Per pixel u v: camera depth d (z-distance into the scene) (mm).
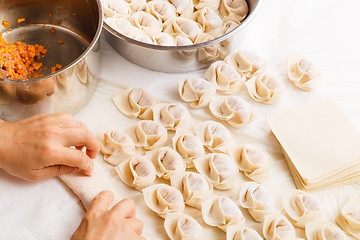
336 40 726
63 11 699
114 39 664
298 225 580
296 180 604
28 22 713
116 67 679
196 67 680
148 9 707
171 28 708
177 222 556
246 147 611
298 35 726
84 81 619
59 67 671
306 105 644
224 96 663
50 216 536
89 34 702
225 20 715
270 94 660
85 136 538
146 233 565
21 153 521
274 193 600
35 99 592
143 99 646
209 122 627
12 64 642
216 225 565
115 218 504
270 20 738
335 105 642
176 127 627
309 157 606
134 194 589
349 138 620
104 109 647
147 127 618
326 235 565
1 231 527
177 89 669
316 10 753
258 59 677
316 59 708
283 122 630
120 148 596
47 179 554
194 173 586
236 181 606
